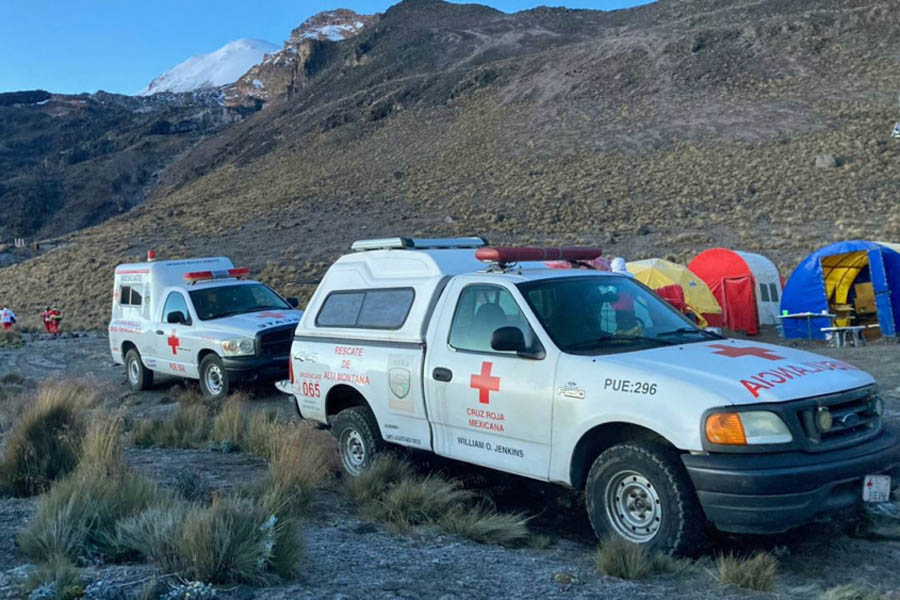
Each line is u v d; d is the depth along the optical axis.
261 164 98.44
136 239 56.97
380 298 7.54
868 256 18.17
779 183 46.34
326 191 67.06
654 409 5.18
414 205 57.50
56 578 4.32
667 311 6.71
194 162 142.62
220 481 7.39
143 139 178.12
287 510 6.03
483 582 4.82
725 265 22.20
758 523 4.85
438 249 7.74
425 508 6.37
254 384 13.99
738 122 61.88
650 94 77.50
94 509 5.30
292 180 78.69
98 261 50.66
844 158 48.06
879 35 75.62
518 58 111.25
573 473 5.71
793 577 5.13
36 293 46.91
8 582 4.48
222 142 148.88
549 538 5.96
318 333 8.11
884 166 45.28
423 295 7.06
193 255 48.78
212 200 79.69
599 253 7.39
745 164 51.53
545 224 46.66
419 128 90.62
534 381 5.90
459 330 6.65
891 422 8.59
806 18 84.06
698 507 5.09
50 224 133.62
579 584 4.83
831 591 4.66
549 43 135.75
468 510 6.63
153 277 15.39
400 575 4.91
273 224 56.91
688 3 129.75
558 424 5.73
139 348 15.40
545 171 60.28
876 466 5.14
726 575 4.86
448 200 57.38
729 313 21.61
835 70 70.56
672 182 51.22
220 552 4.57
